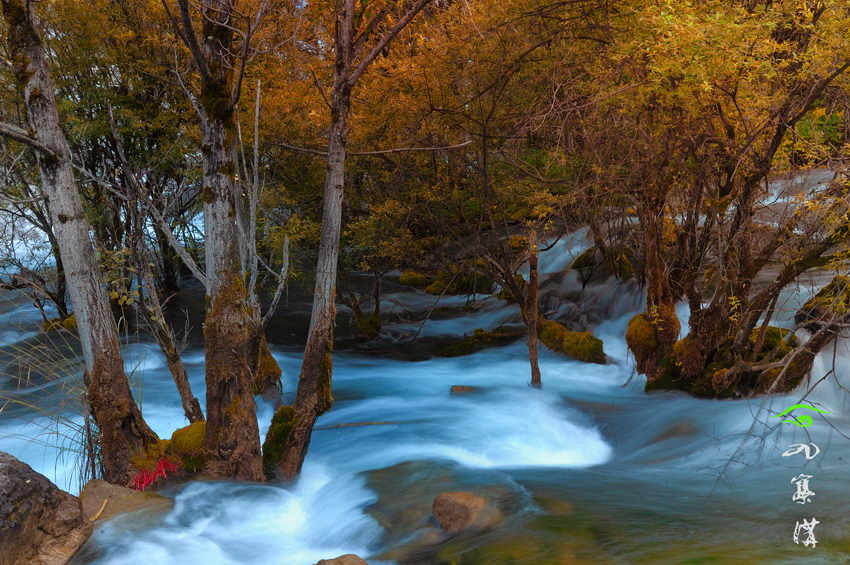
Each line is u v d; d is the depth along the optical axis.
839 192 6.66
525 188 10.11
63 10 12.55
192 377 11.46
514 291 10.50
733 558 4.39
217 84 5.63
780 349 8.66
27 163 12.35
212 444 6.00
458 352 12.81
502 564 4.57
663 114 7.89
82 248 5.48
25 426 8.77
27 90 5.18
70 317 14.58
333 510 6.11
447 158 11.26
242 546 5.39
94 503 5.42
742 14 6.12
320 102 10.73
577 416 9.12
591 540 4.85
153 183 10.20
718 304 8.86
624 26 8.31
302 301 17.19
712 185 8.88
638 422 8.62
